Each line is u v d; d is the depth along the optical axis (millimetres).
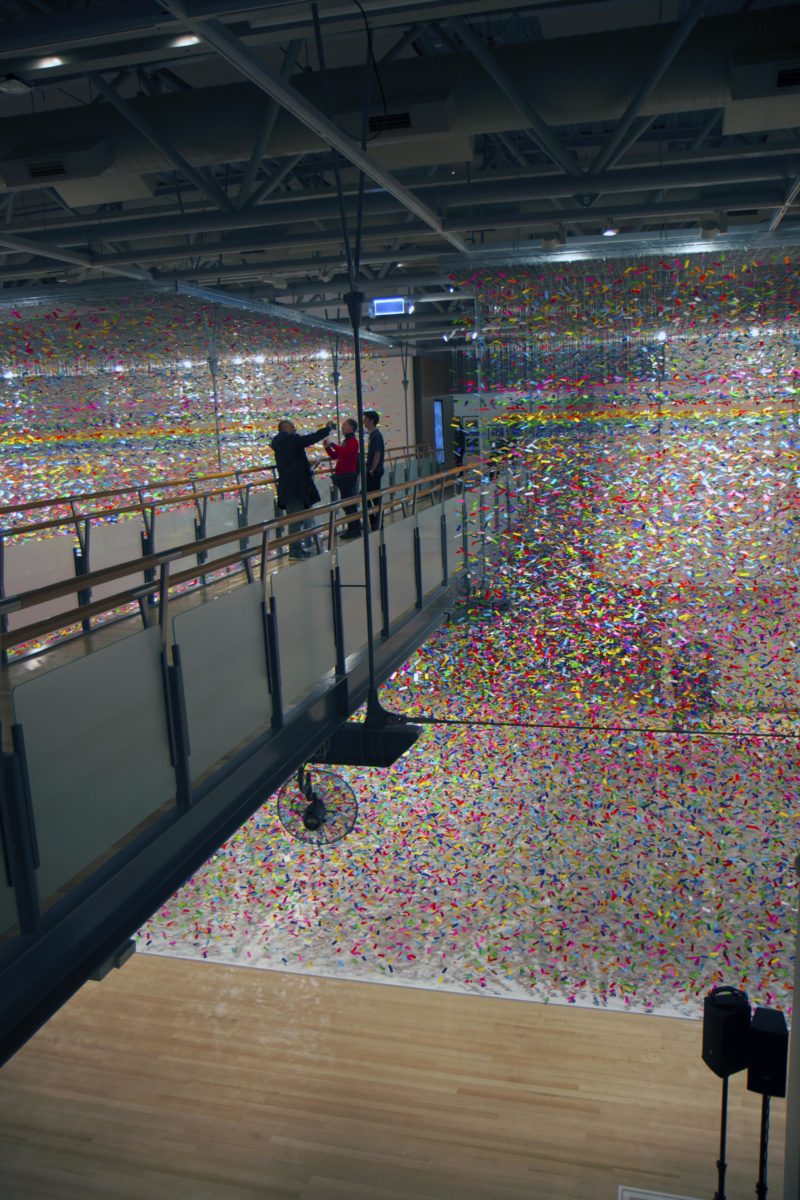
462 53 5457
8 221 7672
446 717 9250
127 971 7438
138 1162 5324
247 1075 6094
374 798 9750
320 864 8898
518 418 8648
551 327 8492
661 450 8445
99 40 3604
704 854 8688
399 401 18219
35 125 6004
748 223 9648
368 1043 6410
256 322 10625
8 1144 5520
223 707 3877
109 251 10125
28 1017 2518
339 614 5258
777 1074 3082
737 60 5043
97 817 2961
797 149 6090
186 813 3438
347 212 6602
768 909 8000
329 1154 5348
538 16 6086
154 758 3324
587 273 8359
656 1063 6148
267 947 7730
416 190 6707
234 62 3744
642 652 8750
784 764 8953
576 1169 5180
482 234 9156
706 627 8609
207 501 8961
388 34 5863
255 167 5840
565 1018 6699
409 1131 5508
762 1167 3666
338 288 11375
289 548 7805
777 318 8133
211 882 8734
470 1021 6664
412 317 13750
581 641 8859
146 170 6215
